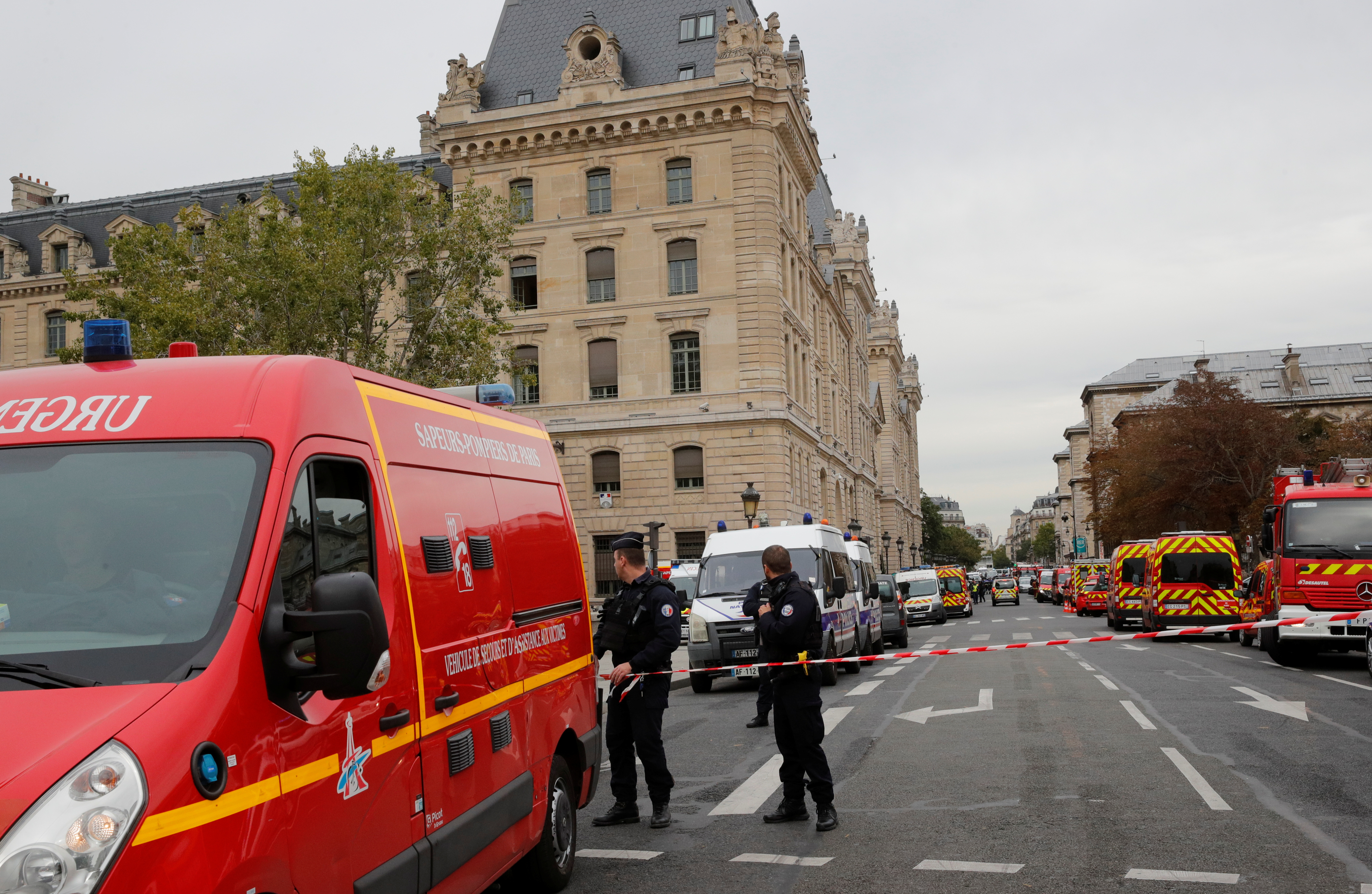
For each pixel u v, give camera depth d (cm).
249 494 386
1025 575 13412
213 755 331
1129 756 1054
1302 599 2023
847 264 7856
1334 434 5384
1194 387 5184
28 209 6078
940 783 961
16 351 5531
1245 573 4972
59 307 5516
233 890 331
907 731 1284
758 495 3278
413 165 5122
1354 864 662
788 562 823
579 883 679
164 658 345
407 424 512
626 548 846
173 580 366
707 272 4488
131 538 377
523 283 4650
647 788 1013
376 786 427
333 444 434
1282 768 973
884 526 10494
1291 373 10438
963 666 2233
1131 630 3850
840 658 1783
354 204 2783
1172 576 3122
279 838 358
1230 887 625
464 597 533
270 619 367
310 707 387
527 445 685
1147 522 5422
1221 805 830
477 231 2916
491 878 545
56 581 368
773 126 4512
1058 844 733
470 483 570
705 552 2002
